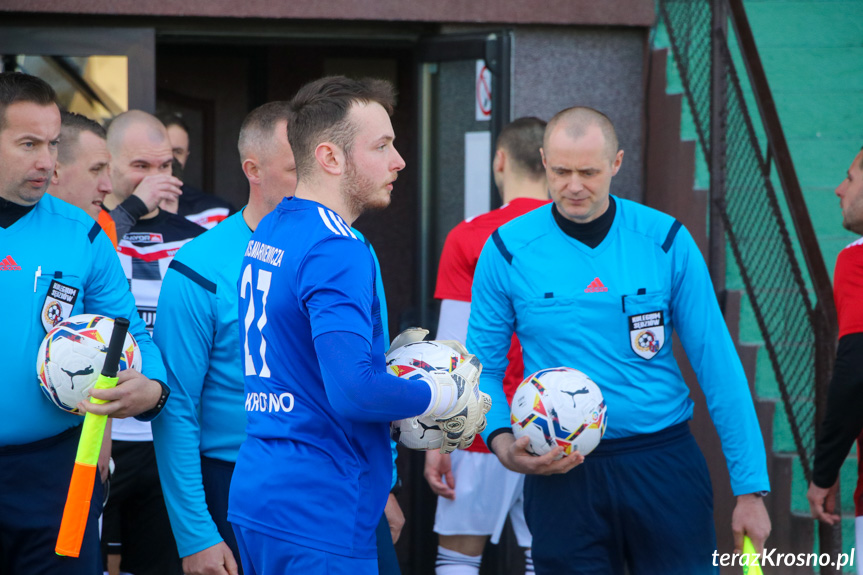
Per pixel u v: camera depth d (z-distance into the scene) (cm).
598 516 994
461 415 774
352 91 769
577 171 962
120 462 1245
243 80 2366
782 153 1473
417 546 1777
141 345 932
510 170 1388
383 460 778
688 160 1684
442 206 1853
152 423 943
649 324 990
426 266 1877
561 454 931
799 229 1385
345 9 1752
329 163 762
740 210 1664
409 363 788
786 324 1550
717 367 996
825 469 1134
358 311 717
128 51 1742
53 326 897
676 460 995
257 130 951
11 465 882
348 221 777
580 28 1841
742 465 992
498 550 1614
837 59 2067
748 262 1653
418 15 1767
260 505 748
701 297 1001
